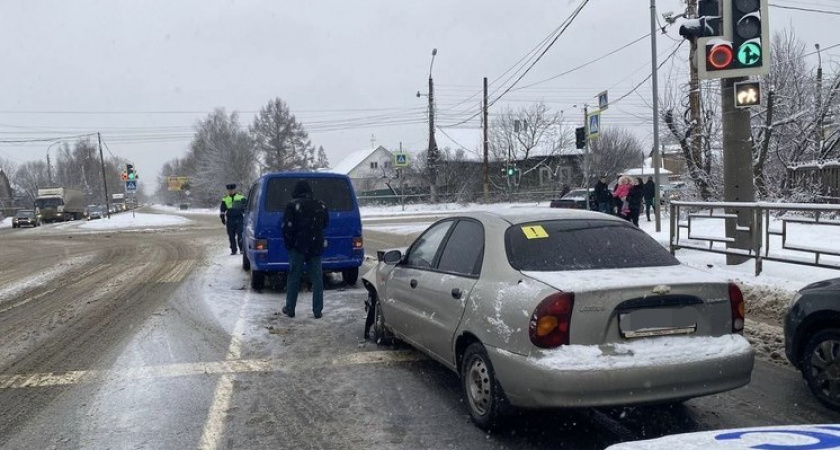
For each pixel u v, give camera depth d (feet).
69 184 369.50
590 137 51.44
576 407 11.85
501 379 12.90
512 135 169.48
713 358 12.41
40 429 14.26
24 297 33.58
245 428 14.16
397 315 18.81
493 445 13.12
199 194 276.82
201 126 272.51
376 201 154.92
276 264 31.12
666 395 12.17
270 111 244.83
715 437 7.68
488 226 15.37
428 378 17.60
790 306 15.98
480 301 13.91
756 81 29.30
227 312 27.04
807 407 14.96
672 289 12.59
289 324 24.50
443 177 157.99
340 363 19.11
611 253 14.34
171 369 18.71
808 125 55.57
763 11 28.48
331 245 32.12
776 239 34.86
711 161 60.80
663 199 76.23
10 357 20.62
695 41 30.71
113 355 20.48
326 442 13.35
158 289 34.14
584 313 12.13
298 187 25.57
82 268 46.50
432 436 13.61
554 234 14.71
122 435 13.84
